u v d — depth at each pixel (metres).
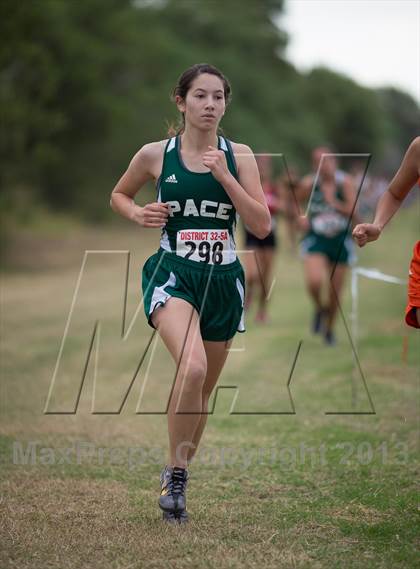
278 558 7.19
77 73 54.72
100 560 7.17
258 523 8.13
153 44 76.81
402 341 18.67
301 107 134.62
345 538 7.72
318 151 18.92
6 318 23.28
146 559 7.17
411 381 14.65
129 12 71.19
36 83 47.66
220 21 128.12
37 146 47.19
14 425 12.11
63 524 8.09
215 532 7.87
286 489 9.24
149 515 8.36
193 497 8.95
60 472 9.86
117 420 12.50
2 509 8.52
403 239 54.94
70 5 60.84
